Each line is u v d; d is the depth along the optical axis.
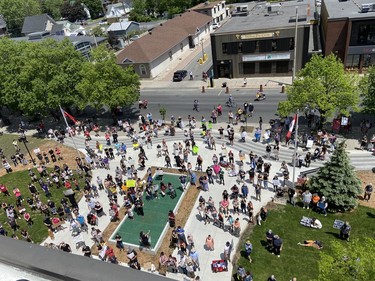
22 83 43.66
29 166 37.09
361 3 49.94
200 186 28.48
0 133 47.44
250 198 26.23
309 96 31.19
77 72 44.22
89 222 25.83
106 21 121.44
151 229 24.30
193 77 56.66
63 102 43.44
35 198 28.80
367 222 22.45
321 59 32.47
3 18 117.06
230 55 51.62
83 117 48.16
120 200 28.33
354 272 14.00
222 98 46.62
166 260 20.56
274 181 26.09
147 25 96.81
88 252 21.91
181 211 25.86
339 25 44.44
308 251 20.73
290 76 50.34
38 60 42.97
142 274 2.30
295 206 24.77
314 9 63.62
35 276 2.50
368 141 31.22
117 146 36.16
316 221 22.39
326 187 23.77
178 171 31.27
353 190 23.30
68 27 100.62
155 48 60.81
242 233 22.88
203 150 34.25
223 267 20.03
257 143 34.06
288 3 68.50
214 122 39.91
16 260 2.63
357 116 36.00
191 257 20.19
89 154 36.03
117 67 41.00
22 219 27.89
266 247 21.42
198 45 74.62
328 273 14.41
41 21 101.19
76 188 30.86
